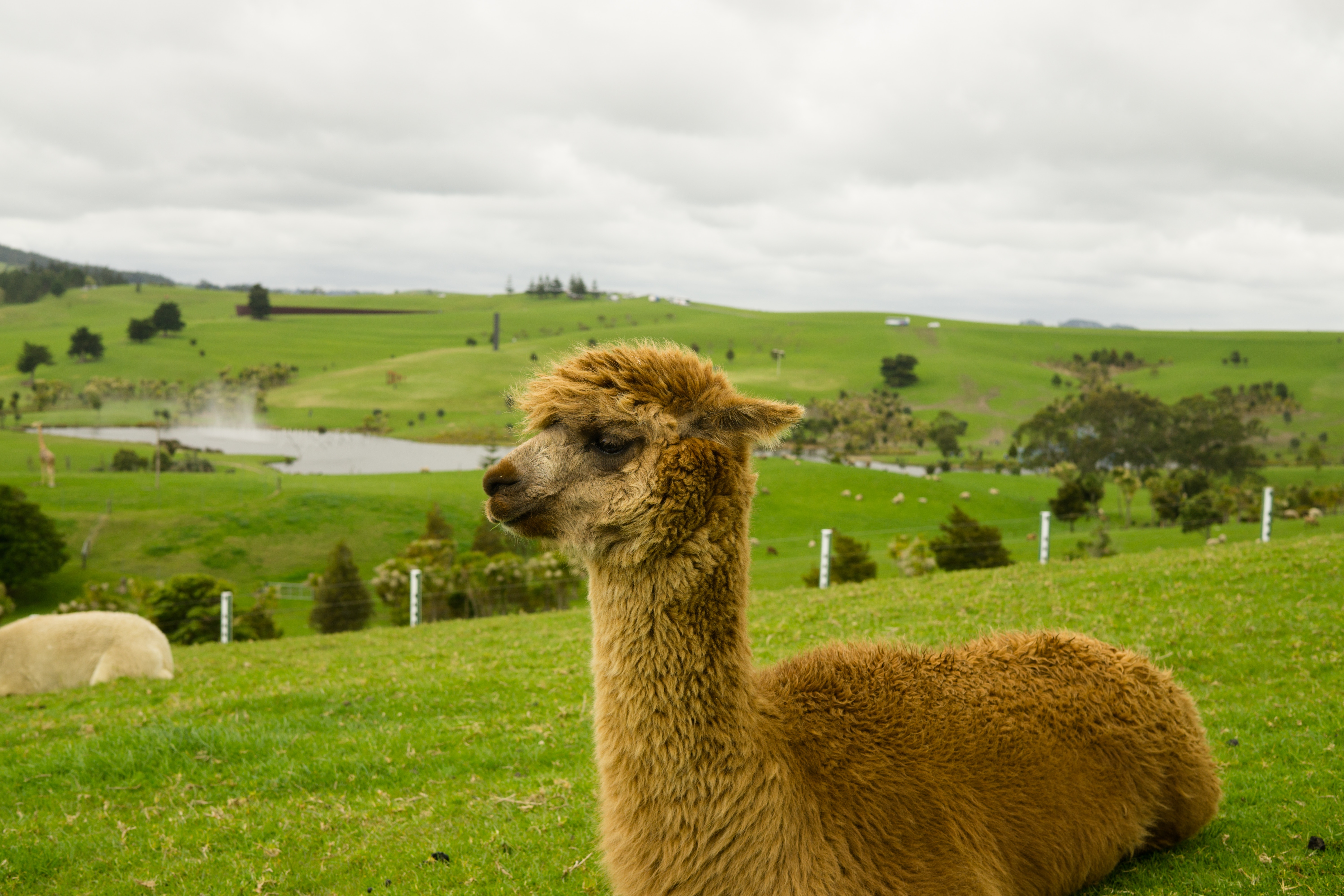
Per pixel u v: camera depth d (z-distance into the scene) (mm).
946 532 46500
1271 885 4406
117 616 13094
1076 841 4195
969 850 3746
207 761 8125
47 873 6043
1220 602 10602
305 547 61844
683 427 3604
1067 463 108500
